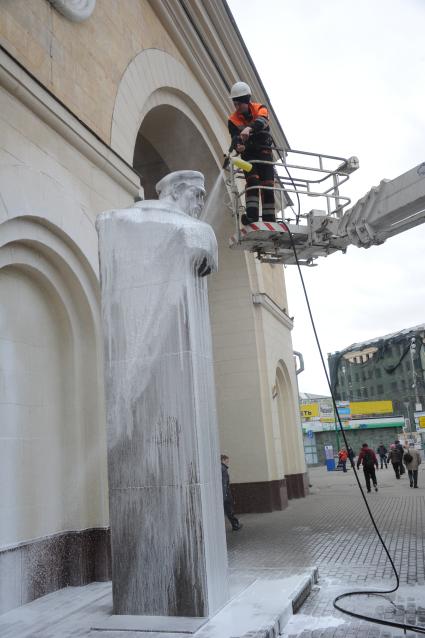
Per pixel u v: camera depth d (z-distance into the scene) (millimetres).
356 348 76938
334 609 5387
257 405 16547
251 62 15969
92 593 6273
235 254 16891
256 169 9812
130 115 9555
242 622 4551
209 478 5043
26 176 6445
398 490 20672
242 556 8594
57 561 6602
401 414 69875
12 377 6395
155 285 5270
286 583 5867
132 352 5207
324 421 60688
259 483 16125
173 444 4945
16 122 6410
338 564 7641
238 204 10070
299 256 10477
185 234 5266
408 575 6746
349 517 13242
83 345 7566
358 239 9039
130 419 5094
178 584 4738
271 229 9461
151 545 4855
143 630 4469
